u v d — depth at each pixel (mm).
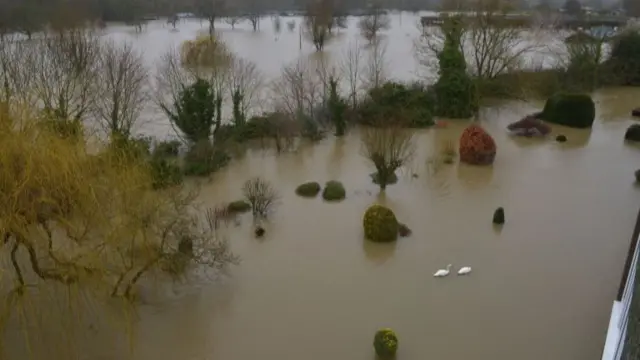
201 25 86375
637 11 84125
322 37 64375
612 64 50531
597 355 16750
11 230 15266
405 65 55594
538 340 17391
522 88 45938
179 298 19203
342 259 21828
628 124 40219
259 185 26562
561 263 21625
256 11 91188
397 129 31172
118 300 18516
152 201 19062
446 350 16922
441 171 30703
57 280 17219
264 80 45906
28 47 42125
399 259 21859
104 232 16969
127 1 84688
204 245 19938
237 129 34438
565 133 38000
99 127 32625
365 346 17094
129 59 46094
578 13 84812
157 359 16578
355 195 27656
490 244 22984
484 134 31625
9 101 18891
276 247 22625
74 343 16969
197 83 32938
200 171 29547
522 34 70000
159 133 35125
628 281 16688
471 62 48938
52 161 15859
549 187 28875
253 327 17906
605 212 26000
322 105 38844
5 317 16156
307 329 17812
